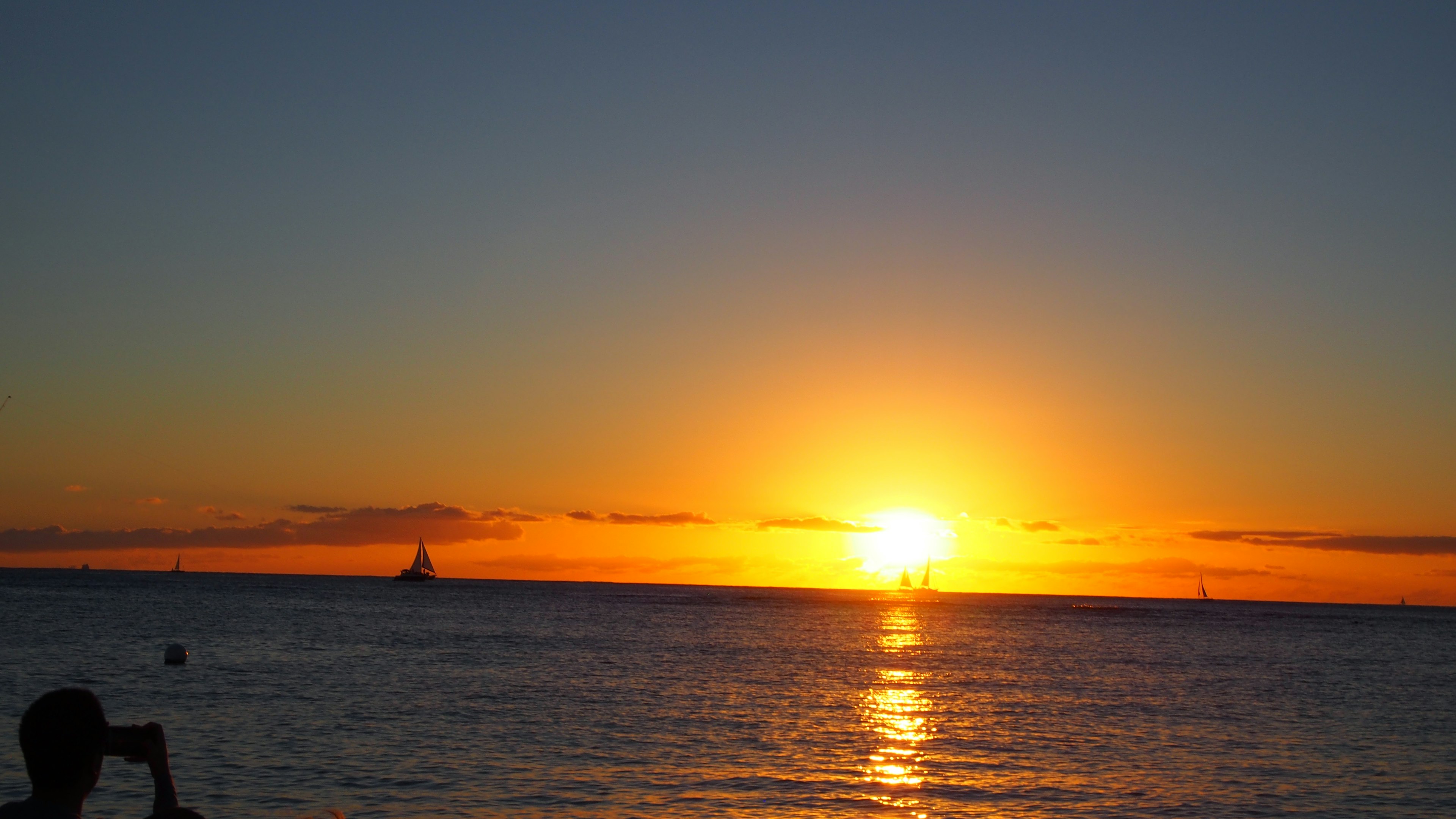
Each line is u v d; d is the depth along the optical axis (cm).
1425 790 3017
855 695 5062
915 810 2636
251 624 9862
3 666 5466
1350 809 2769
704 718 4138
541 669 6109
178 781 2764
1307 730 4212
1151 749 3634
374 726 3719
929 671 6600
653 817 2506
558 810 2569
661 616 15025
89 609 11888
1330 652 10138
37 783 682
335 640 8144
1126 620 18612
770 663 6950
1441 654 10400
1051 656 8400
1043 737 3859
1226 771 3247
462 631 9875
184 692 4591
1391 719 4653
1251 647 10569
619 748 3403
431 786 2784
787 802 2697
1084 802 2764
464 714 4075
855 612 19125
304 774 2900
